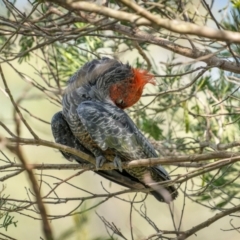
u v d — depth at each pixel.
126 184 10.98
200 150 11.51
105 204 17.98
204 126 13.11
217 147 10.80
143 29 12.15
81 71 10.92
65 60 13.31
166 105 12.95
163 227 18.27
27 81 10.98
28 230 18.48
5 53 11.52
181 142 13.24
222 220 18.03
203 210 17.78
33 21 9.51
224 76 11.80
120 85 10.80
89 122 9.85
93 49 12.67
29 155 19.48
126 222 17.58
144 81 10.86
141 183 10.97
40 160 19.44
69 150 9.29
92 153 10.80
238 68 9.45
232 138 12.91
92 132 9.84
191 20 10.20
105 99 10.77
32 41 12.45
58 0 7.23
